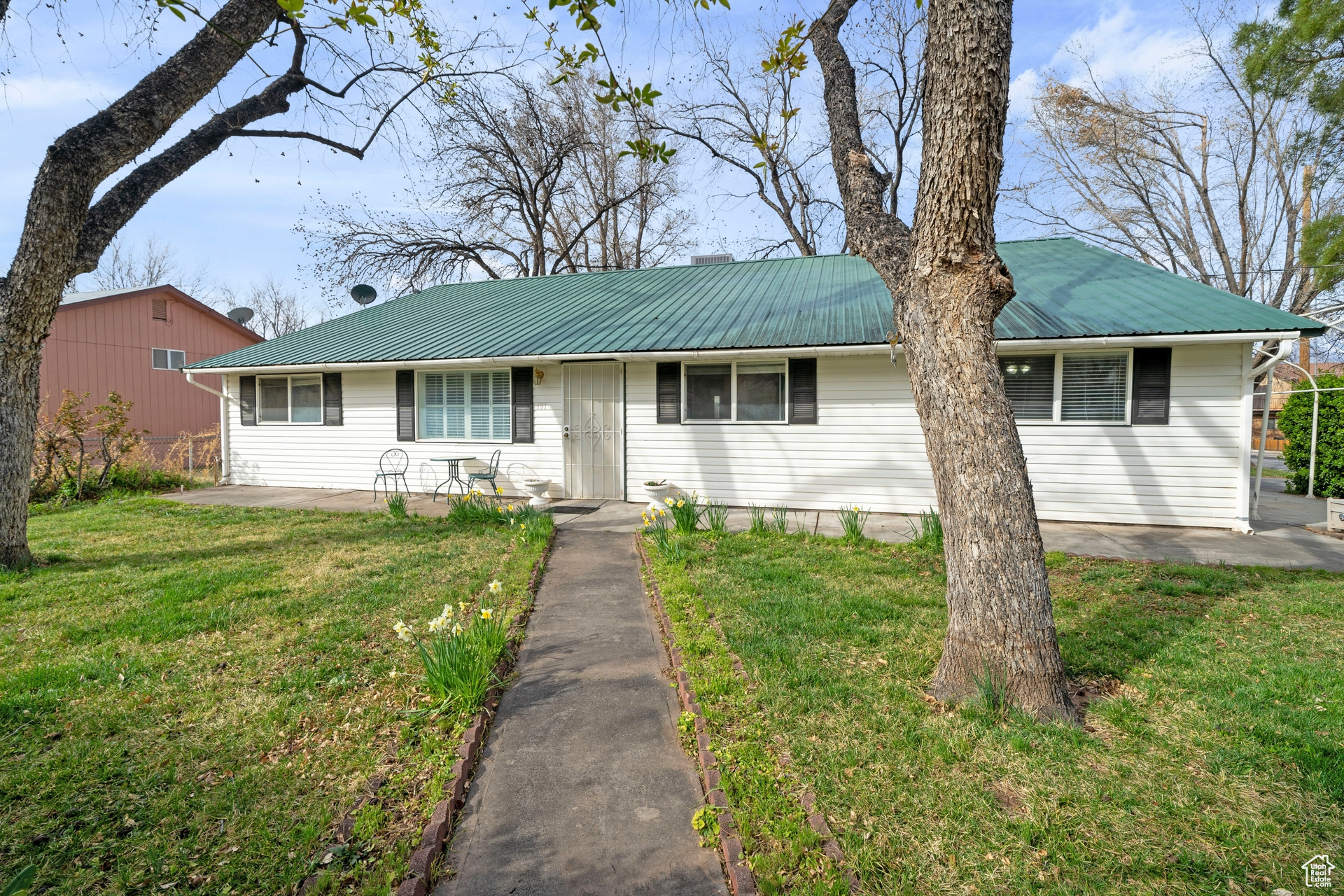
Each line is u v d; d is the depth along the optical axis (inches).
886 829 95.8
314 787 107.7
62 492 451.8
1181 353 331.3
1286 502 434.0
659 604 212.7
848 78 189.3
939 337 136.6
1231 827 94.9
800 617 186.4
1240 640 170.6
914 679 146.1
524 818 102.8
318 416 501.7
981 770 110.2
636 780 113.5
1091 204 939.3
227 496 464.1
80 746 118.3
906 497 377.4
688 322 426.6
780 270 548.1
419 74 301.6
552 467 448.5
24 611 195.9
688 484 418.0
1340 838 92.7
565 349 406.0
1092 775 108.2
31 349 250.8
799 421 394.9
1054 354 349.4
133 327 752.3
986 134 126.0
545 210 1027.3
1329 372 508.7
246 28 246.8
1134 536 316.5
